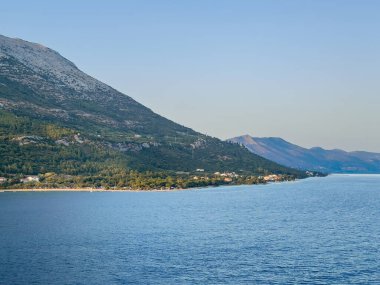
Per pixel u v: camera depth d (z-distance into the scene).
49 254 149.12
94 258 143.88
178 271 129.62
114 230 195.25
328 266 135.12
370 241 171.50
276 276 125.44
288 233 188.62
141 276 125.12
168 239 174.38
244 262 139.25
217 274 127.00
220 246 161.50
